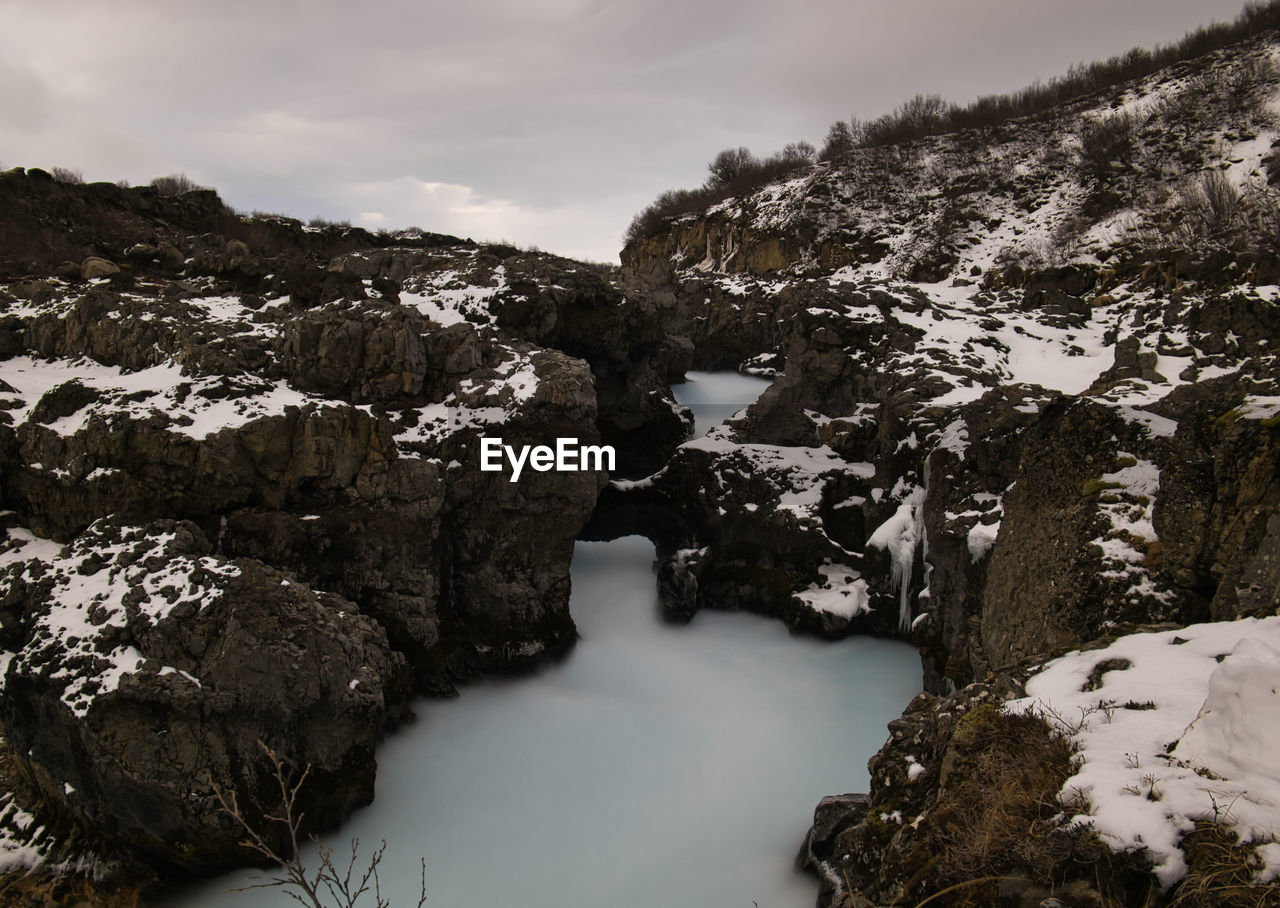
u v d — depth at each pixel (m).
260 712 12.54
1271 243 28.92
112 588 13.58
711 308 42.09
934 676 16.55
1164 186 39.50
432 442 17.39
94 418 15.67
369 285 23.59
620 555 24.50
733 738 16.45
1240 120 42.41
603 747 16.09
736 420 26.06
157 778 12.01
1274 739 5.57
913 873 6.60
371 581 16.28
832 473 22.11
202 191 33.50
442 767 15.29
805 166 60.81
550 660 18.44
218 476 15.53
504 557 17.91
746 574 21.70
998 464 16.64
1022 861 5.82
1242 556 8.61
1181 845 5.27
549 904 12.30
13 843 13.11
